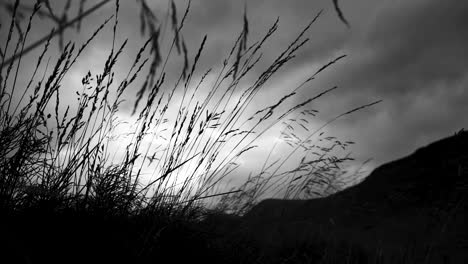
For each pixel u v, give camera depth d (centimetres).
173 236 221
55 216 176
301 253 326
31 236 156
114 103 204
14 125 182
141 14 42
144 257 181
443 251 312
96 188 212
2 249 125
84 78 190
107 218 199
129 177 227
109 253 168
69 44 169
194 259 216
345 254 359
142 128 216
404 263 321
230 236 277
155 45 43
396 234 422
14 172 170
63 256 152
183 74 49
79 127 193
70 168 197
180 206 247
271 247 311
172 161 234
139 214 229
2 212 160
